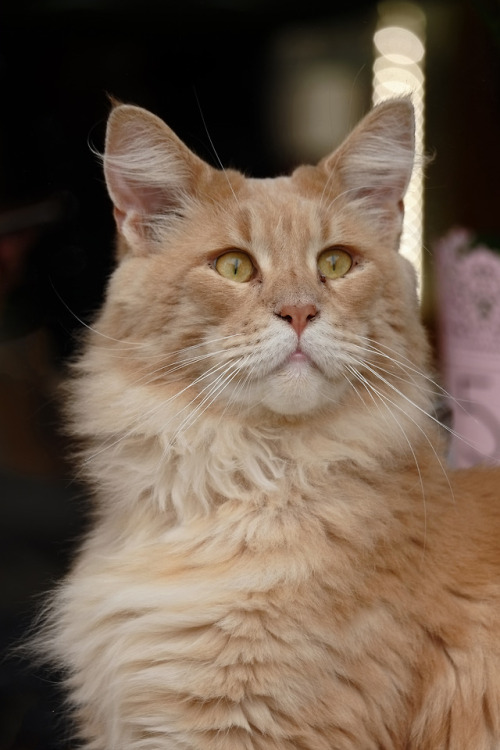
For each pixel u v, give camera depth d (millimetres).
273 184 943
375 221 956
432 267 1088
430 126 1128
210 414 905
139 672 867
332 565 873
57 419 1187
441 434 1007
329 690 858
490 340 1034
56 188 1177
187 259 910
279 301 889
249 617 860
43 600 994
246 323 889
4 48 1173
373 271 920
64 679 938
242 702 854
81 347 1037
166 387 910
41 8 1161
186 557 892
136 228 934
